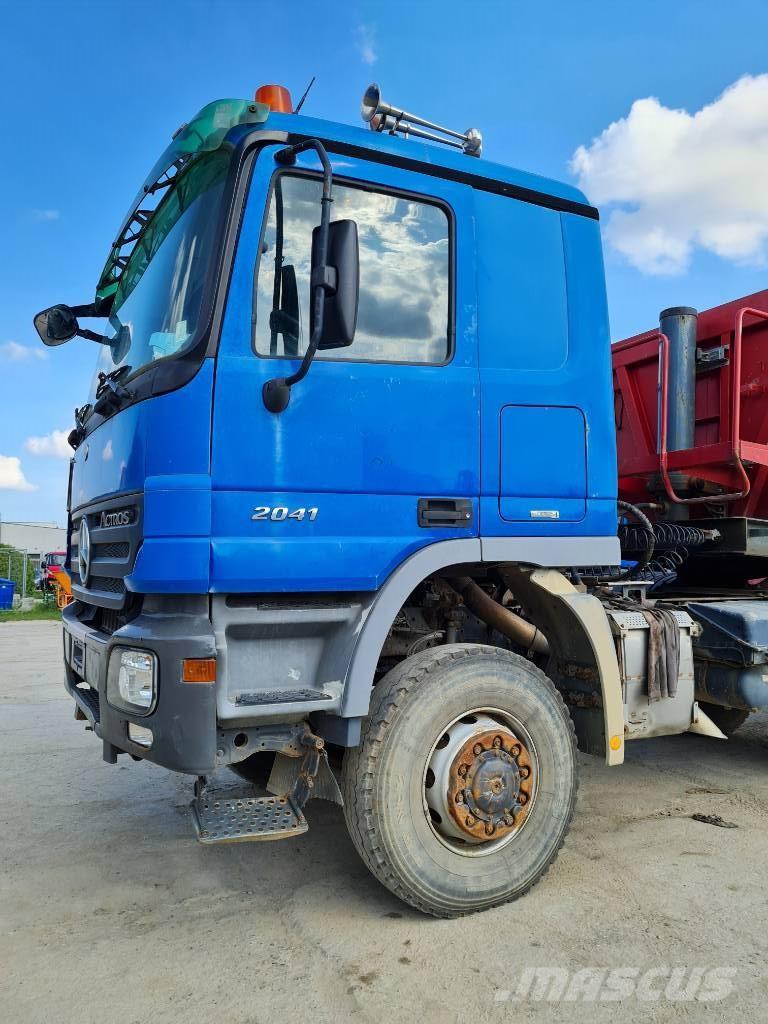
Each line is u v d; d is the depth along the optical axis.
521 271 3.60
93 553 3.62
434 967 2.74
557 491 3.56
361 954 2.83
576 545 3.59
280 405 2.94
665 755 5.55
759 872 3.54
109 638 3.24
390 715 3.02
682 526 5.05
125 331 3.85
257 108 3.06
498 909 3.18
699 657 4.60
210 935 2.98
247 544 2.88
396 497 3.18
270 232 3.04
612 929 3.01
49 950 2.87
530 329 3.59
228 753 2.89
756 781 4.96
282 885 3.44
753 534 4.97
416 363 3.28
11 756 5.52
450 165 3.47
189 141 3.19
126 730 2.94
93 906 3.23
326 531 3.04
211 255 3.00
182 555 2.80
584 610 3.56
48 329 4.39
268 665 3.01
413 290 3.32
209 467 2.87
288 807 2.96
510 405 3.46
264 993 2.58
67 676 4.04
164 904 3.25
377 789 2.98
